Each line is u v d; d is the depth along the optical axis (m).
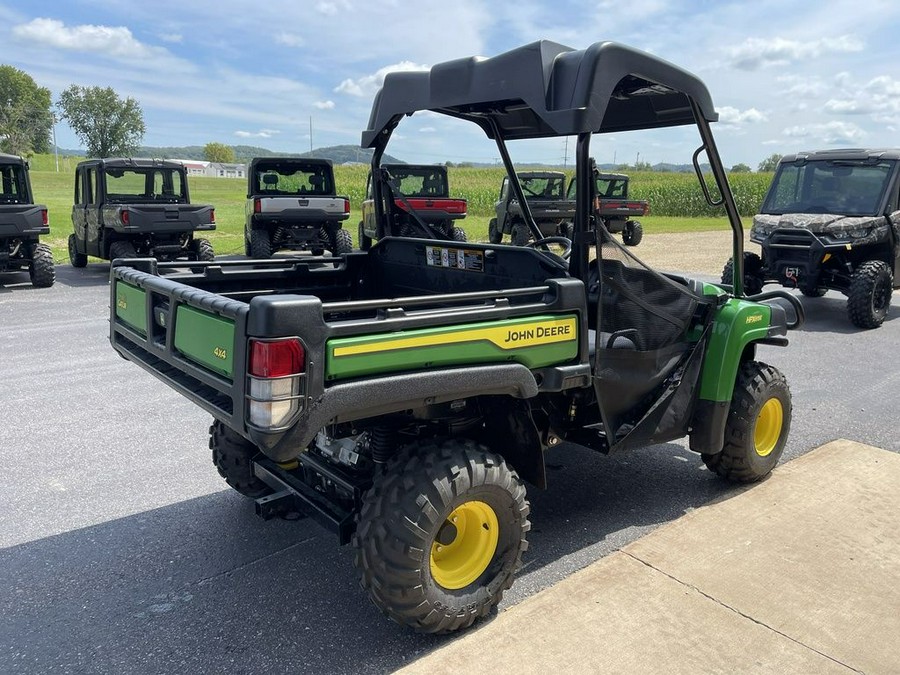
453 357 2.60
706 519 3.69
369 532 2.58
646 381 3.56
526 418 3.00
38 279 11.80
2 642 2.75
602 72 2.80
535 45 2.88
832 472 4.31
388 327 2.43
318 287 4.14
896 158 9.35
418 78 3.51
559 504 3.95
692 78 3.29
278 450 2.27
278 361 2.21
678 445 4.86
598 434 3.53
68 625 2.86
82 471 4.38
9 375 6.51
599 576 3.13
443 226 15.70
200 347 2.63
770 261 9.56
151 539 3.56
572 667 2.55
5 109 107.12
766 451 4.17
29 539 3.55
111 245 12.62
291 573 3.26
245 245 15.86
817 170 9.90
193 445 4.84
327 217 14.92
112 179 13.43
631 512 3.86
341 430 2.84
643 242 21.97
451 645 2.69
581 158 2.91
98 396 5.91
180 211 12.85
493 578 2.83
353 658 2.66
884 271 8.93
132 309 3.34
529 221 4.34
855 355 7.62
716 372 3.79
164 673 2.58
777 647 2.66
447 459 2.66
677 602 2.94
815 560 3.27
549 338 2.90
